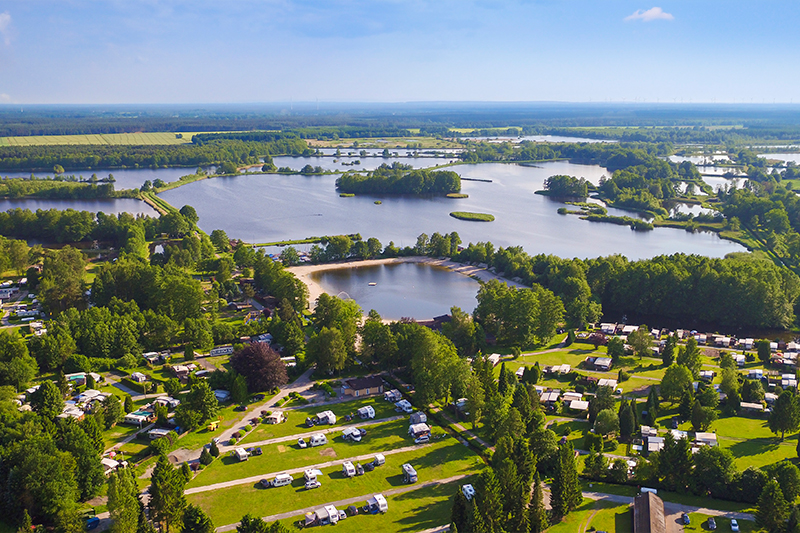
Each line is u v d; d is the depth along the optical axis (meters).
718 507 144.75
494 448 171.75
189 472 152.00
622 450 173.12
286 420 187.88
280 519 137.50
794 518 130.25
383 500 142.50
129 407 187.88
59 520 131.25
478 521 124.50
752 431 184.88
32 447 137.25
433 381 195.00
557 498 139.75
